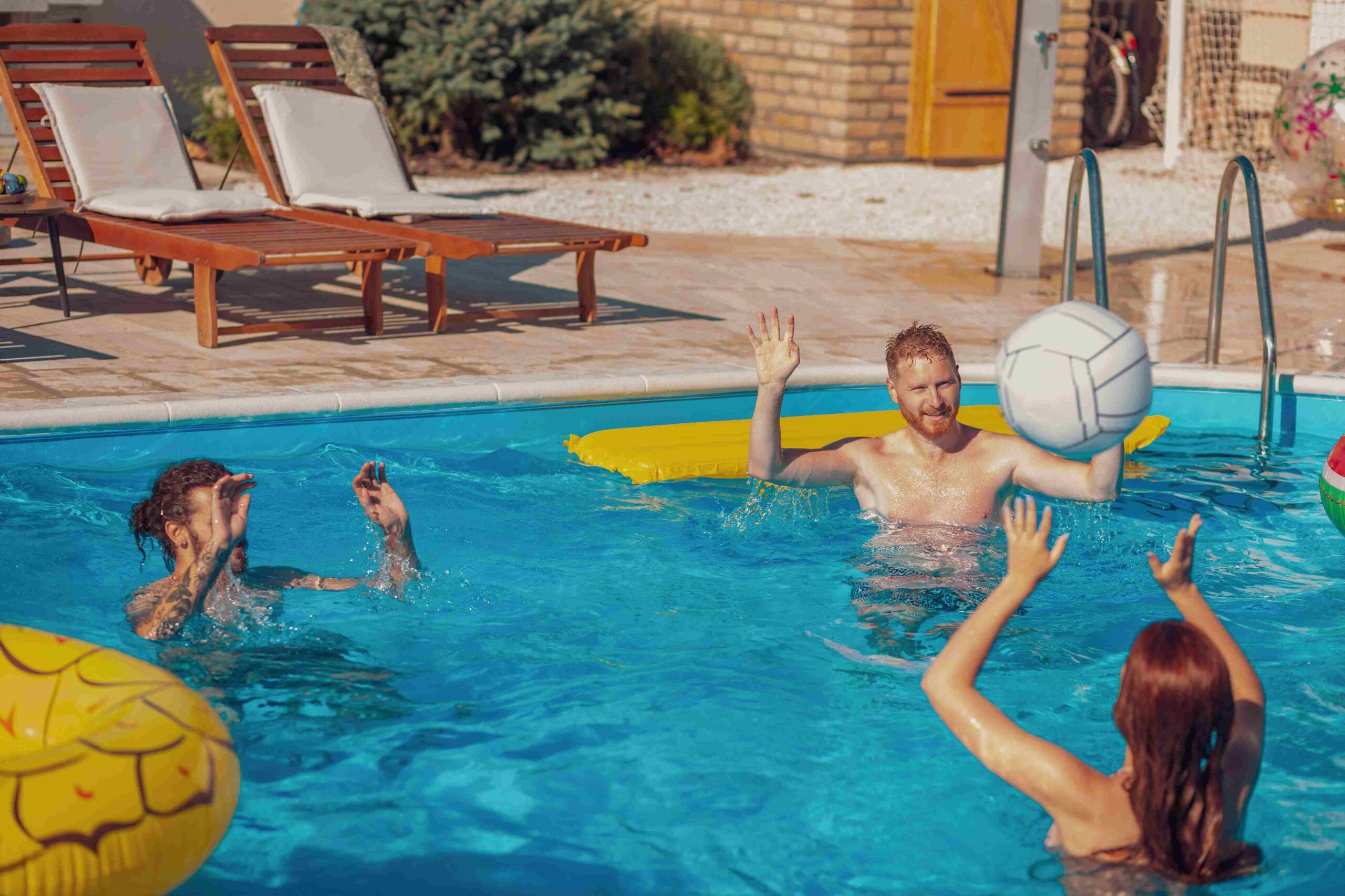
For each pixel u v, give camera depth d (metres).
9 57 8.41
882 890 2.81
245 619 4.00
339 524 5.05
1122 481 5.77
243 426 5.88
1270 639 4.14
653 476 5.63
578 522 5.14
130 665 2.69
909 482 4.83
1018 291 9.45
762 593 4.43
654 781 3.25
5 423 5.47
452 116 15.93
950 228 12.41
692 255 10.68
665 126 16.89
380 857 2.92
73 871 2.26
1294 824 3.03
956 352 7.43
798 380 6.79
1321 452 6.37
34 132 8.37
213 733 2.57
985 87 16.67
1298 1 15.37
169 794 2.39
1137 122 18.02
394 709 3.57
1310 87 11.50
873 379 6.90
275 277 9.36
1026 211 9.87
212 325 7.07
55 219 7.60
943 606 4.25
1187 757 2.45
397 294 8.92
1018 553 2.72
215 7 15.91
